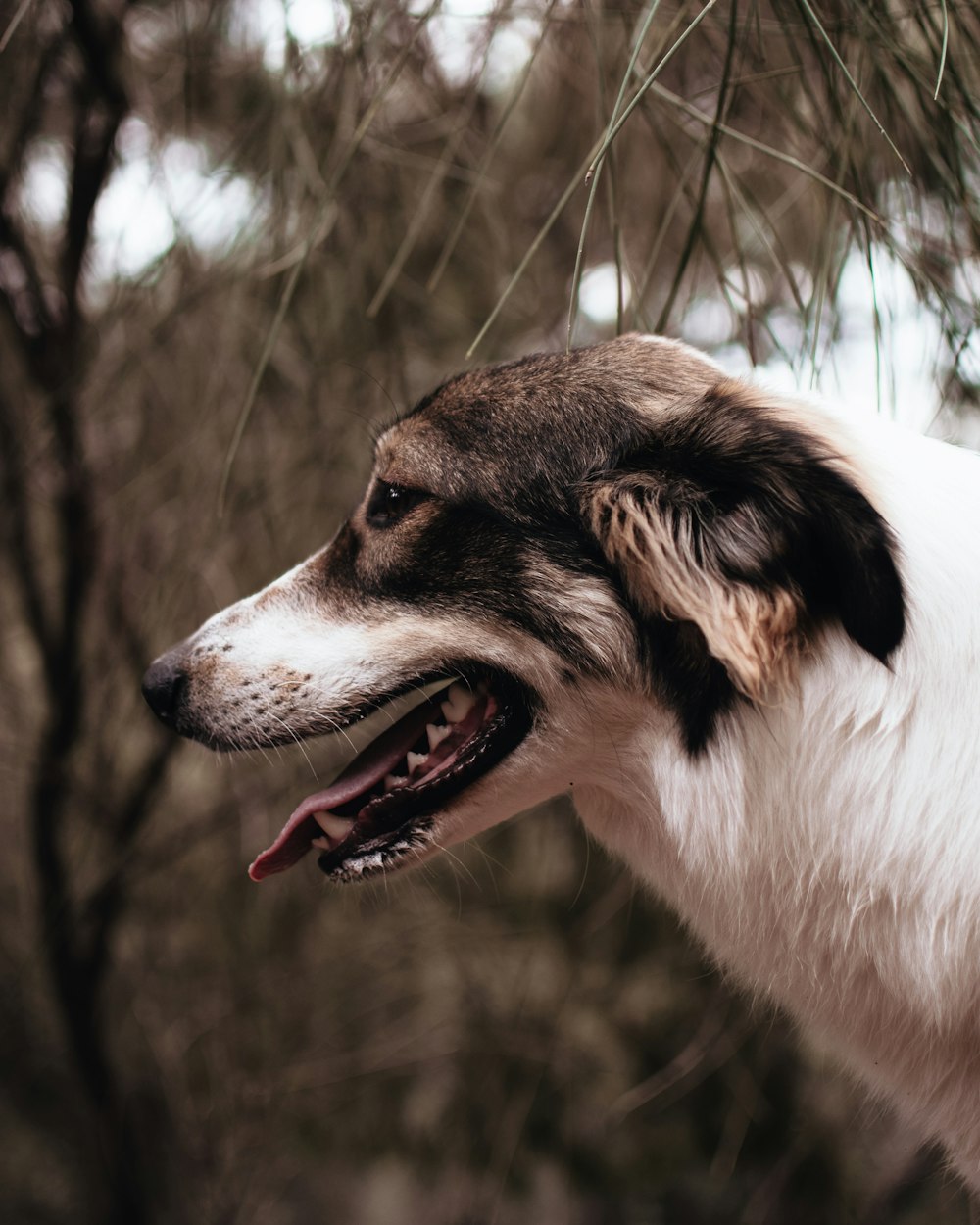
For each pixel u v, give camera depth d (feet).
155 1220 15.87
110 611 13.46
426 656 7.60
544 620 7.30
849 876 6.87
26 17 10.27
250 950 16.48
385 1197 20.07
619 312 7.51
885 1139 13.74
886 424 7.24
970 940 6.56
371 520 7.89
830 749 6.77
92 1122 15.10
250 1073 16.53
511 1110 14.73
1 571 14.12
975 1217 9.05
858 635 6.31
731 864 7.19
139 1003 16.14
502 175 12.73
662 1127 14.84
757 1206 13.73
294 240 10.48
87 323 12.12
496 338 12.88
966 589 6.61
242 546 13.33
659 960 14.67
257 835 14.76
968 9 7.89
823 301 8.77
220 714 7.91
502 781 7.68
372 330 12.36
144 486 12.71
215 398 12.03
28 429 12.10
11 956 17.72
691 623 6.90
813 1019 7.57
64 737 13.20
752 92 9.32
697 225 7.45
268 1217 17.98
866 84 7.97
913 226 8.70
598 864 14.30
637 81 8.77
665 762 7.32
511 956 14.97
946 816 6.53
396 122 11.18
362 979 16.47
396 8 9.11
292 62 9.06
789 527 6.36
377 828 7.78
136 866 14.38
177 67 10.90
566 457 7.33
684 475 6.81
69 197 11.31
